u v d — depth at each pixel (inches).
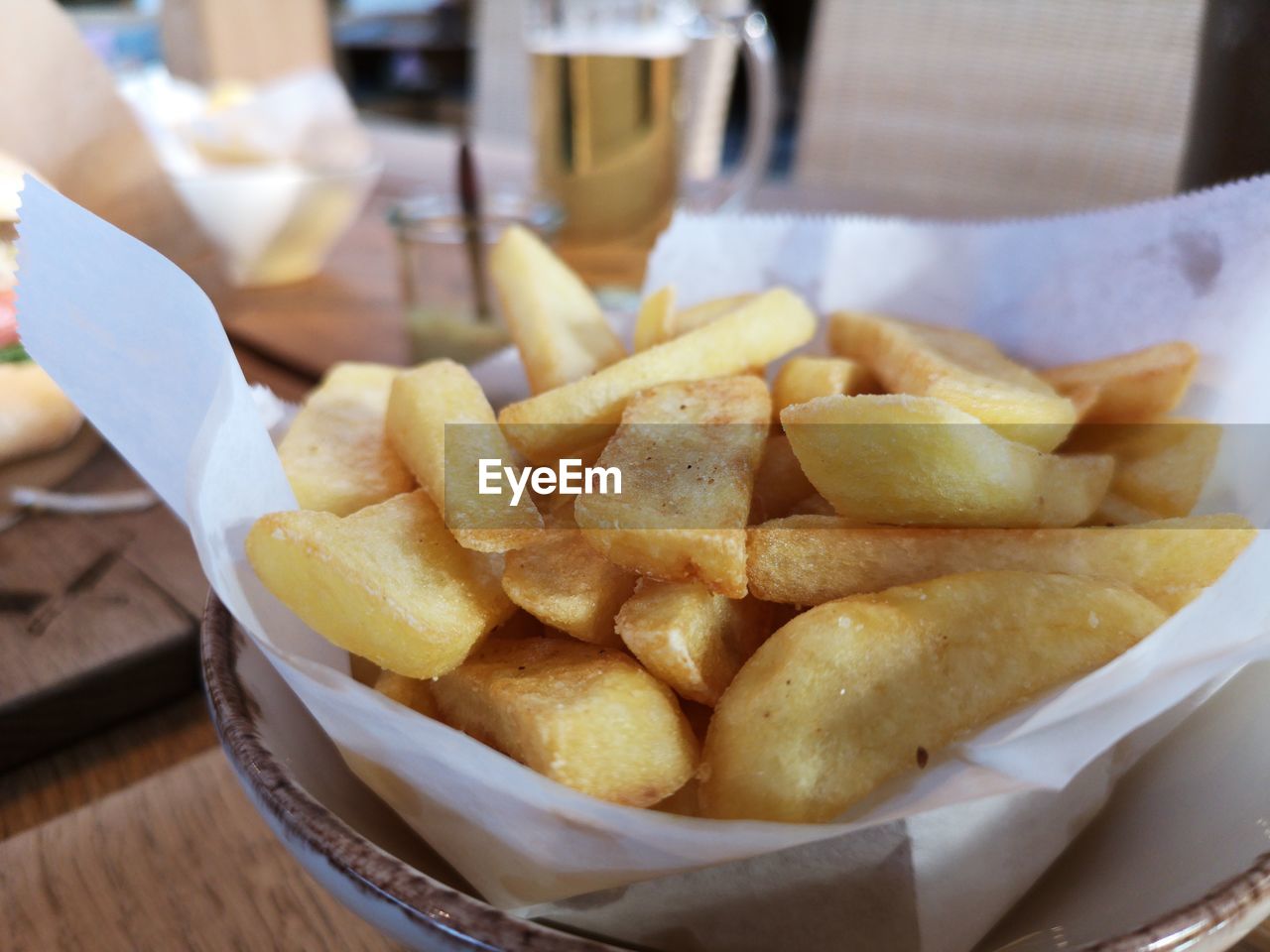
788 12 65.1
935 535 7.2
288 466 8.5
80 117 14.9
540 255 10.5
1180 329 9.3
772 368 11.5
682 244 11.5
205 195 16.8
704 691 6.8
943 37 28.3
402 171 26.2
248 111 19.3
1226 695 6.7
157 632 9.8
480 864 6.6
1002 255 10.9
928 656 6.4
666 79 19.2
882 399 7.0
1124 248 9.8
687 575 6.8
